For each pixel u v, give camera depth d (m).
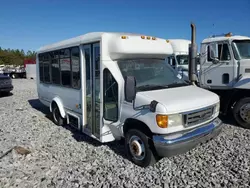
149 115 3.84
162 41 5.27
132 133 4.27
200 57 7.31
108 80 4.59
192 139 3.87
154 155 4.07
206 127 4.21
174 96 4.09
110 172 4.05
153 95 4.06
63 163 4.46
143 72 4.76
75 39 5.60
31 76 30.75
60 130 6.62
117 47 4.43
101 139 4.81
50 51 7.04
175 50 10.52
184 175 3.88
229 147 4.94
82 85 5.39
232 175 3.83
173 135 3.80
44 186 3.64
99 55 4.75
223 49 6.71
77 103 5.79
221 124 4.60
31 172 4.08
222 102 6.82
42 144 5.49
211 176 3.82
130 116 4.19
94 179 3.84
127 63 4.69
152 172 4.02
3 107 10.29
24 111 9.35
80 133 6.30
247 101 6.16
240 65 6.36
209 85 7.12
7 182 3.75
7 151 4.91
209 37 7.17
